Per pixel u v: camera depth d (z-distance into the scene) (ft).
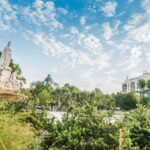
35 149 21.22
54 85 363.97
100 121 25.30
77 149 22.81
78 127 25.18
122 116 27.55
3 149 15.42
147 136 26.76
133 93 220.23
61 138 23.58
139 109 30.04
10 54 43.50
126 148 23.15
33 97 39.73
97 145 23.00
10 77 40.75
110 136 23.07
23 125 23.67
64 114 27.09
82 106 27.25
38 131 25.27
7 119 19.13
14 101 34.73
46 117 28.04
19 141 17.79
